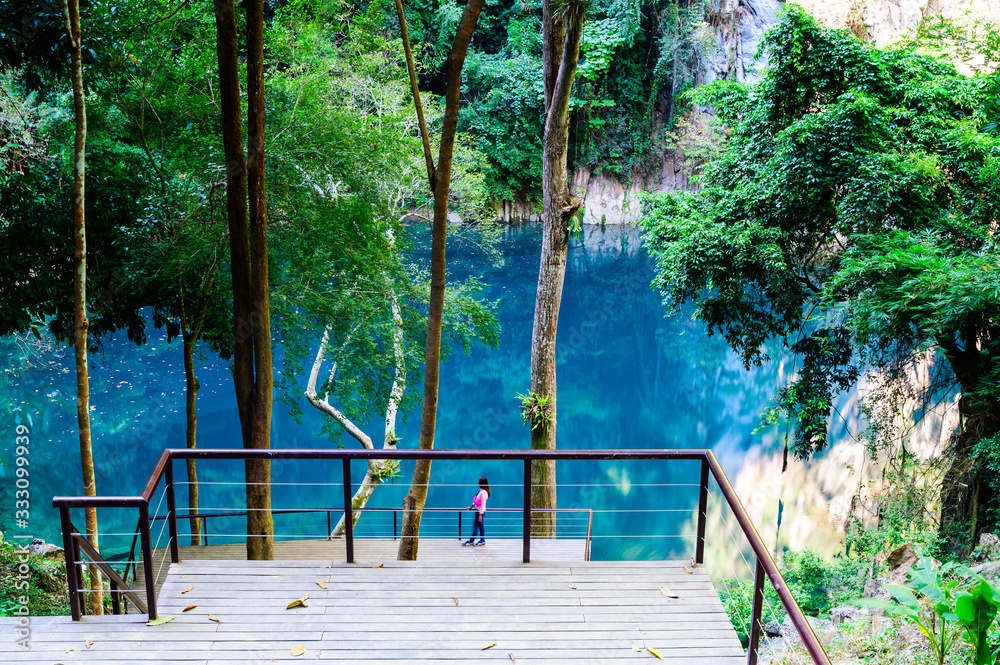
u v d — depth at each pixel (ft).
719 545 56.70
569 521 61.26
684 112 117.70
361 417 41.37
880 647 19.48
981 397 37.35
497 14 121.49
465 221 65.05
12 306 28.50
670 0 115.34
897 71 40.63
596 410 81.97
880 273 33.91
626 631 13.70
